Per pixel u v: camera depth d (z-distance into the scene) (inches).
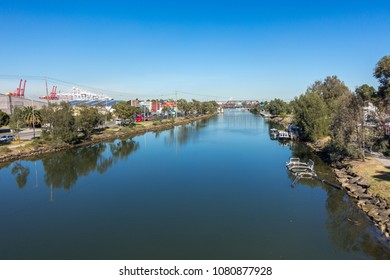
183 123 5580.7
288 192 1338.6
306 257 790.5
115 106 5383.9
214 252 823.1
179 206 1186.6
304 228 970.1
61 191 1429.6
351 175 1457.9
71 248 856.3
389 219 942.4
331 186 1395.2
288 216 1068.5
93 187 1483.8
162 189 1421.0
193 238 908.6
